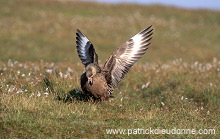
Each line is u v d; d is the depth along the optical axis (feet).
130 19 214.48
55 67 76.79
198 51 162.91
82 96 57.88
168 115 52.75
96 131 42.83
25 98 51.37
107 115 49.88
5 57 119.65
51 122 43.70
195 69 82.02
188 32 202.59
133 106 56.03
